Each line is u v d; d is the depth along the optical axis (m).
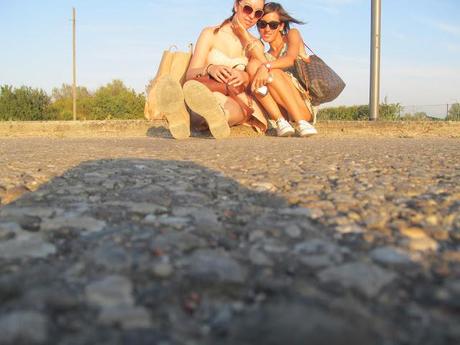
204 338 0.73
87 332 0.74
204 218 1.39
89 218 1.38
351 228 1.30
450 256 1.07
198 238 1.17
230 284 0.91
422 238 1.20
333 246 1.13
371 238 1.20
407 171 2.40
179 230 1.26
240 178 2.19
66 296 0.84
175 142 4.83
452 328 0.75
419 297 0.86
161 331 0.74
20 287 0.88
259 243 1.15
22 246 1.12
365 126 7.06
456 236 1.23
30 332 0.72
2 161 2.92
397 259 1.05
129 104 22.97
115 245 1.12
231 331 0.73
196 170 2.49
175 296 0.86
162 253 1.06
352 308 0.79
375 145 4.30
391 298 0.85
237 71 5.28
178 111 5.10
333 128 7.18
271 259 1.04
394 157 3.13
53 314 0.79
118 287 0.89
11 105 19.20
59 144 4.74
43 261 1.03
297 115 5.59
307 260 1.03
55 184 1.99
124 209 1.50
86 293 0.86
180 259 1.03
